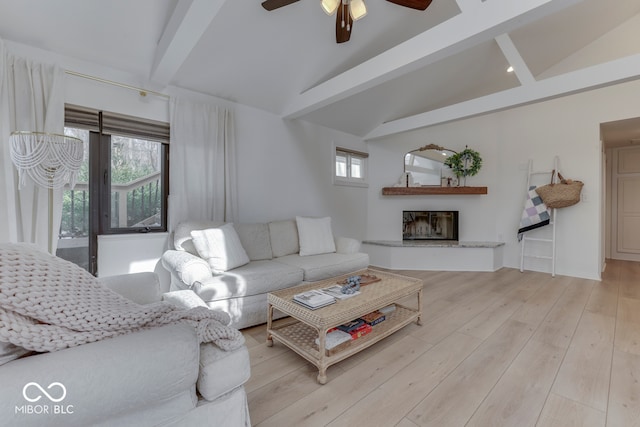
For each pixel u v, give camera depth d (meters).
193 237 2.37
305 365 1.79
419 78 3.78
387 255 4.43
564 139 4.00
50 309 0.75
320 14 2.49
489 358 1.85
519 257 4.36
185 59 2.48
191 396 0.92
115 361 0.72
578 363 1.77
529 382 1.59
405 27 2.98
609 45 3.73
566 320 2.43
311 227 3.33
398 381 1.62
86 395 0.67
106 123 2.42
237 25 2.34
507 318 2.48
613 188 5.27
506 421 1.31
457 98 4.52
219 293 2.12
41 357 0.69
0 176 1.89
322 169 4.14
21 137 1.66
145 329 0.91
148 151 2.70
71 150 1.82
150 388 0.76
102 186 2.44
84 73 2.32
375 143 4.88
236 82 2.94
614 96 3.65
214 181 2.95
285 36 2.59
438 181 4.74
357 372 1.71
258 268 2.50
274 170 3.59
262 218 3.48
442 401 1.45
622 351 1.91
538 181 4.20
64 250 2.30
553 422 1.30
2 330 0.66
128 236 2.54
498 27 1.84
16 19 1.93
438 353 1.91
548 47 3.75
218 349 1.00
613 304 2.82
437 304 2.83
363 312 1.82
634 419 1.32
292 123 3.77
